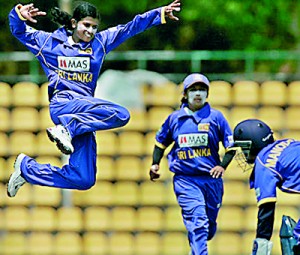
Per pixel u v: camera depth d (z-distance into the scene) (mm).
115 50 81875
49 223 62875
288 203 61656
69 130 34594
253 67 69375
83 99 34875
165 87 63469
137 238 62375
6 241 62625
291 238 32875
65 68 35125
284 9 84125
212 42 82750
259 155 31859
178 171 43375
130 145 63375
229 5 82875
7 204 63188
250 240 61844
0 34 81312
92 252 62312
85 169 35688
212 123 43219
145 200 62781
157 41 82125
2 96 63906
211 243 61719
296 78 64875
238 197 62125
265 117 63406
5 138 63781
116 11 83812
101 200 62969
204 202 43062
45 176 36031
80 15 34906
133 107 63438
